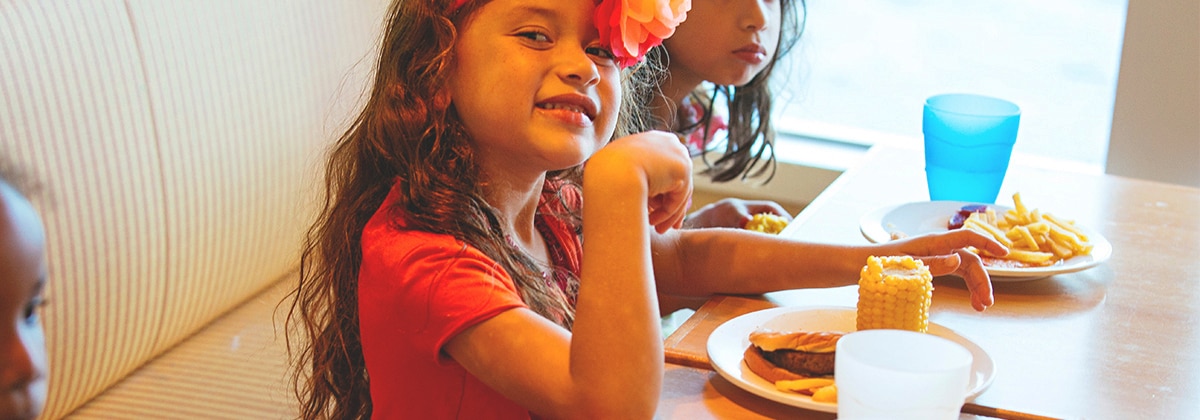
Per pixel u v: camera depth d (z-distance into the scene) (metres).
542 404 0.78
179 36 1.42
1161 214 1.33
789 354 0.82
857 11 2.42
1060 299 1.03
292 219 1.67
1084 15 2.27
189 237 1.45
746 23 1.50
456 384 0.85
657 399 0.77
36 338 0.50
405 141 0.89
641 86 1.28
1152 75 1.98
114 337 1.33
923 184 1.44
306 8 1.66
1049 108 2.30
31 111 1.19
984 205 1.25
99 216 1.29
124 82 1.32
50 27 1.23
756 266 1.06
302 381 1.36
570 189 1.10
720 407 0.81
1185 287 1.08
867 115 2.44
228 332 1.52
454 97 0.89
